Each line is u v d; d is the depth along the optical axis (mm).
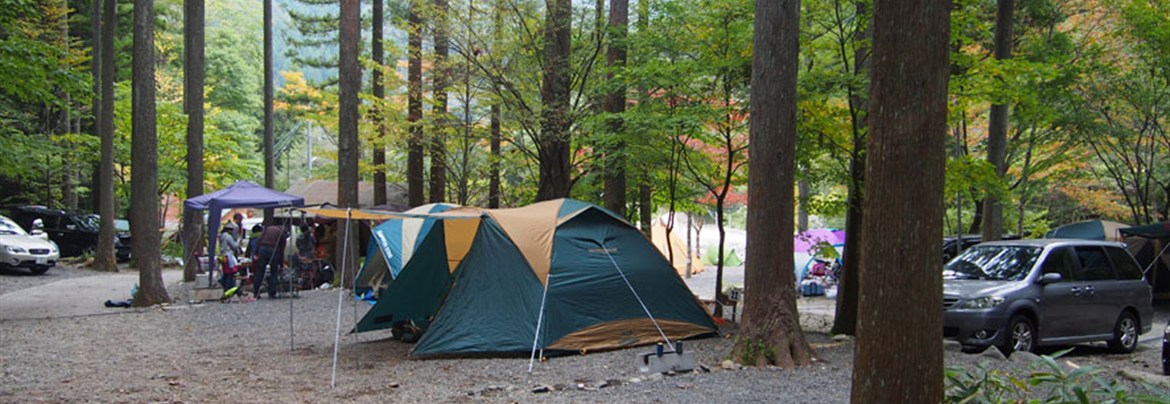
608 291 10172
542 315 9570
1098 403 4457
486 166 19281
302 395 7422
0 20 13961
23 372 8430
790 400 7031
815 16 11328
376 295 15805
